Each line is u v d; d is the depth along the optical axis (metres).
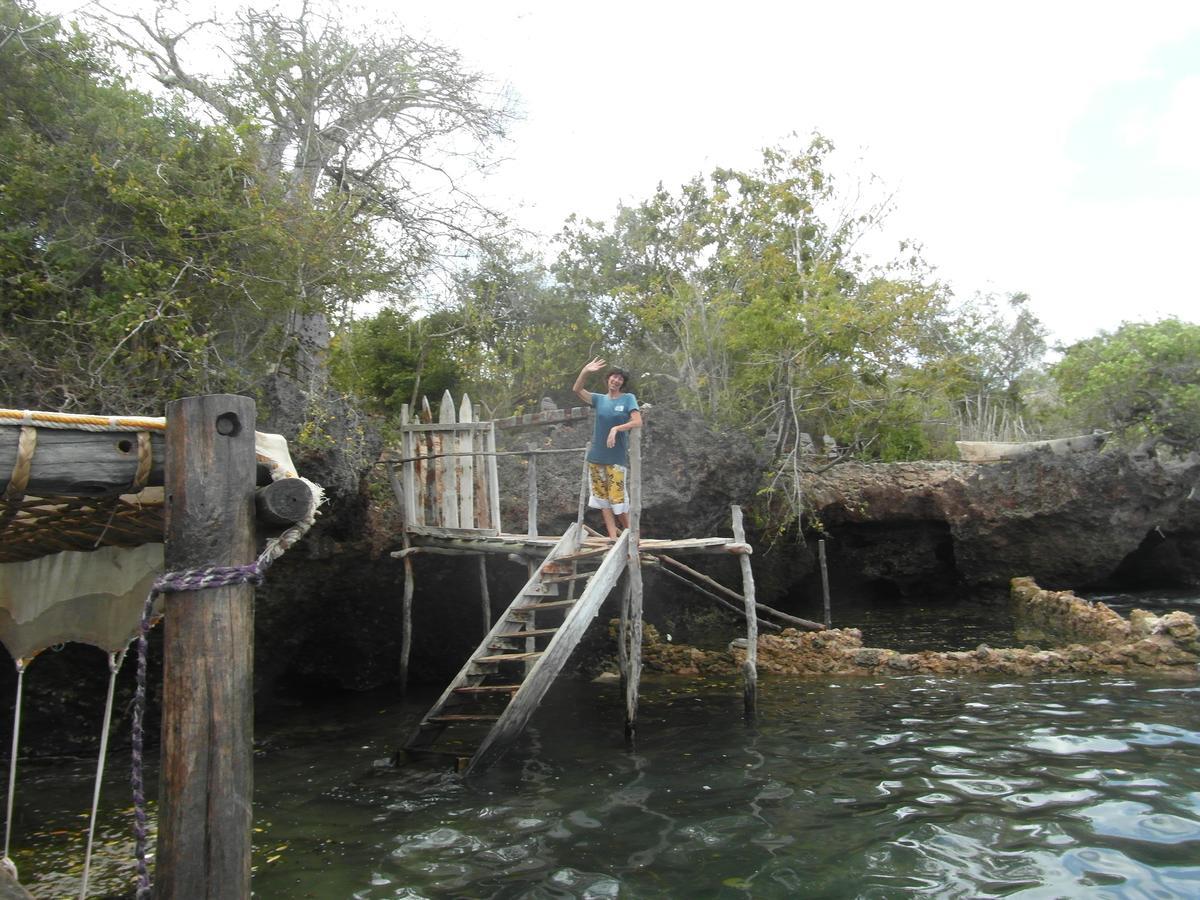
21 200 9.30
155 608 5.13
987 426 28.05
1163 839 6.11
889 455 22.06
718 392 17.08
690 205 24.14
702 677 12.59
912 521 20.08
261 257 10.19
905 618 18.02
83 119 9.70
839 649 13.17
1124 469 19.70
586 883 5.68
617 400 10.38
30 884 5.83
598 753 8.79
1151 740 8.57
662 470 14.47
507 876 5.82
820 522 17.22
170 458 3.54
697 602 16.78
